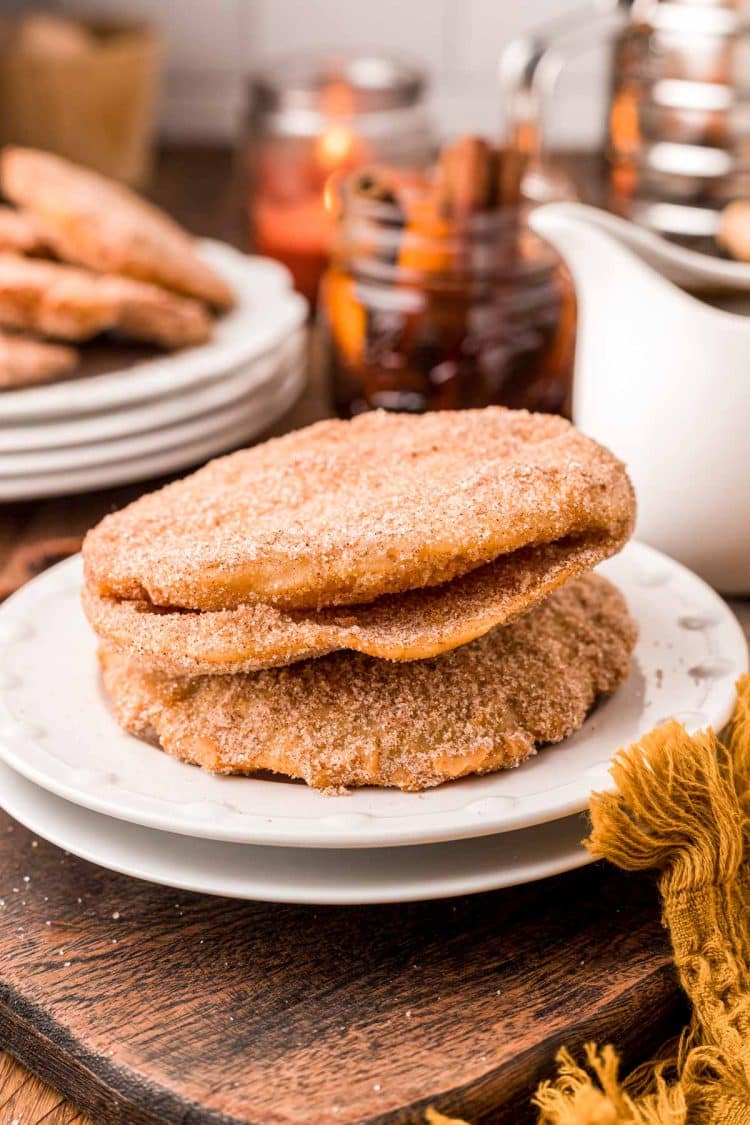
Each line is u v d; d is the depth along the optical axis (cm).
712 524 85
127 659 74
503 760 71
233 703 72
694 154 100
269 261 118
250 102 121
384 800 70
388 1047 68
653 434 85
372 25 155
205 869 70
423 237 94
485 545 70
